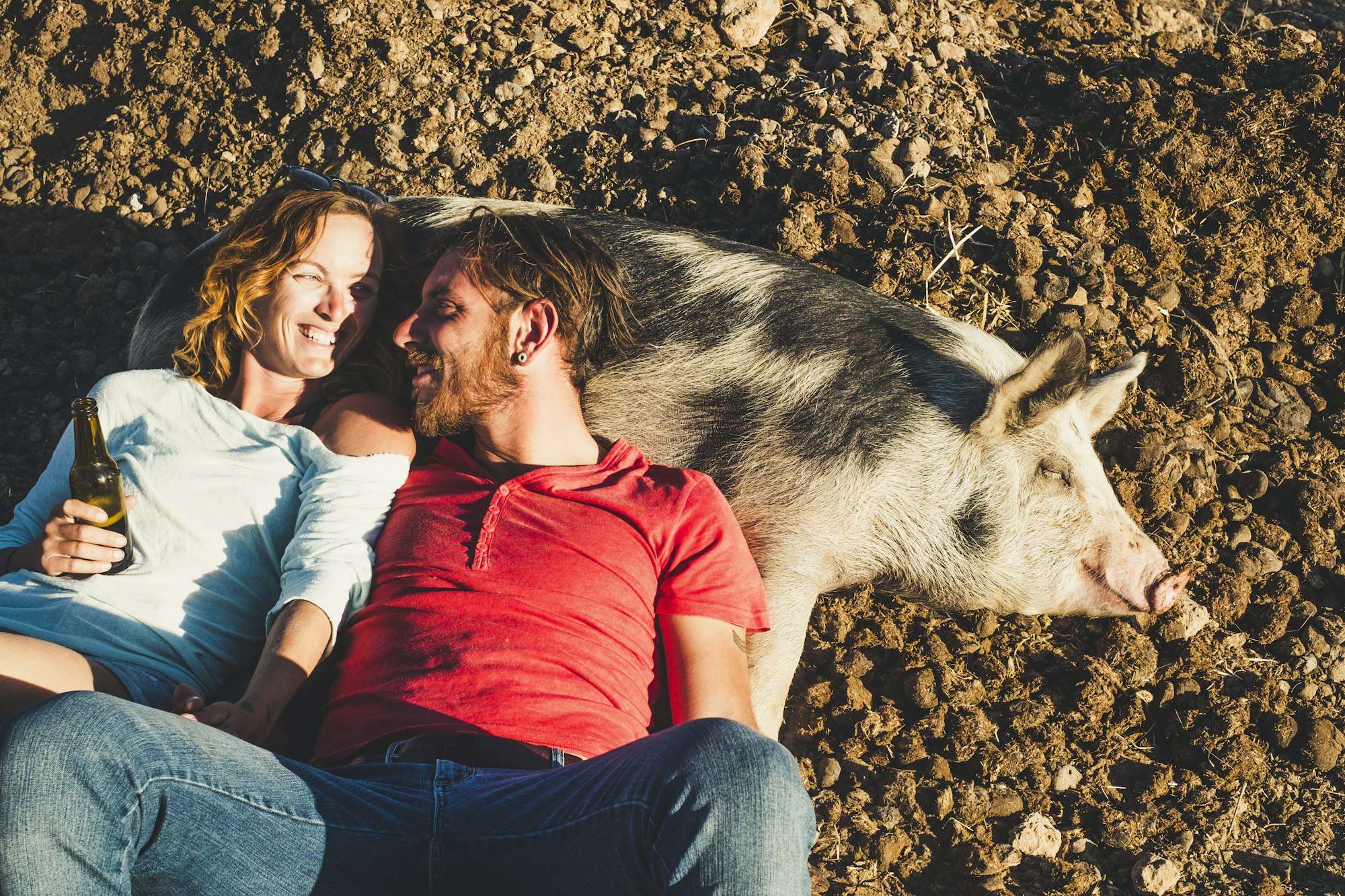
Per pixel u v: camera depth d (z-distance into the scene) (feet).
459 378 9.52
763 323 12.98
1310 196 16.46
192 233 15.70
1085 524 13.20
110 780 6.34
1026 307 15.06
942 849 11.40
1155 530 14.16
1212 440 14.90
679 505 9.25
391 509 9.52
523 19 17.25
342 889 6.98
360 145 16.01
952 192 15.33
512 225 9.88
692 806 6.44
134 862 6.61
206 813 6.61
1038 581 13.21
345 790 7.07
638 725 8.59
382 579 8.95
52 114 16.99
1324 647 13.43
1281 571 14.03
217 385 10.31
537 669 8.18
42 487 9.91
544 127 16.20
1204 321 15.58
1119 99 16.69
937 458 12.89
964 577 13.16
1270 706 12.74
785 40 18.20
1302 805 12.23
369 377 10.61
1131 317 15.25
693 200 15.55
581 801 6.86
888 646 12.82
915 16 18.81
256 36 16.61
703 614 9.11
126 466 9.57
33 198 16.01
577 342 9.91
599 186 15.74
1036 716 12.35
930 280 14.96
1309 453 15.03
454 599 8.48
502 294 9.52
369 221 10.35
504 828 6.97
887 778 11.65
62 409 14.46
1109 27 20.74
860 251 15.14
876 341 13.24
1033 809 11.78
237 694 9.50
